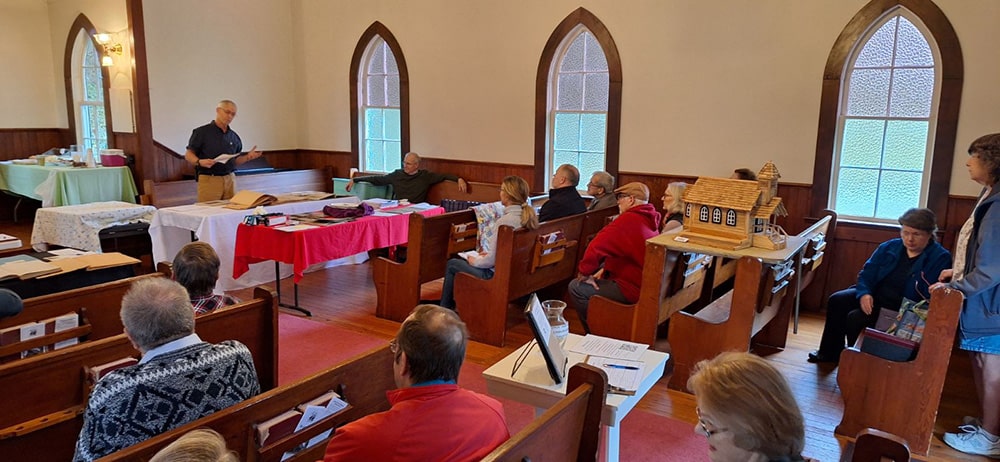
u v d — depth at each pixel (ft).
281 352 13.12
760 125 17.29
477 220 16.05
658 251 11.35
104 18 24.17
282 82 26.32
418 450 5.09
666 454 9.44
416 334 5.37
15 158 26.63
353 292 17.51
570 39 20.34
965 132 14.87
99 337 9.12
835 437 10.05
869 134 16.33
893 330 10.05
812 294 16.83
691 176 18.45
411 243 14.62
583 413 5.87
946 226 15.30
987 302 9.20
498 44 21.35
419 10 22.82
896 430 9.71
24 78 26.55
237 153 19.44
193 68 23.67
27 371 6.59
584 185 20.79
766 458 4.10
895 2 15.24
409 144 23.95
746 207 10.87
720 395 4.20
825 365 12.95
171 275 10.39
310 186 25.08
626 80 19.10
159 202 20.03
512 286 13.79
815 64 16.37
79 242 17.69
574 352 7.74
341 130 25.70
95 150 26.55
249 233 14.78
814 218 16.85
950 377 12.62
